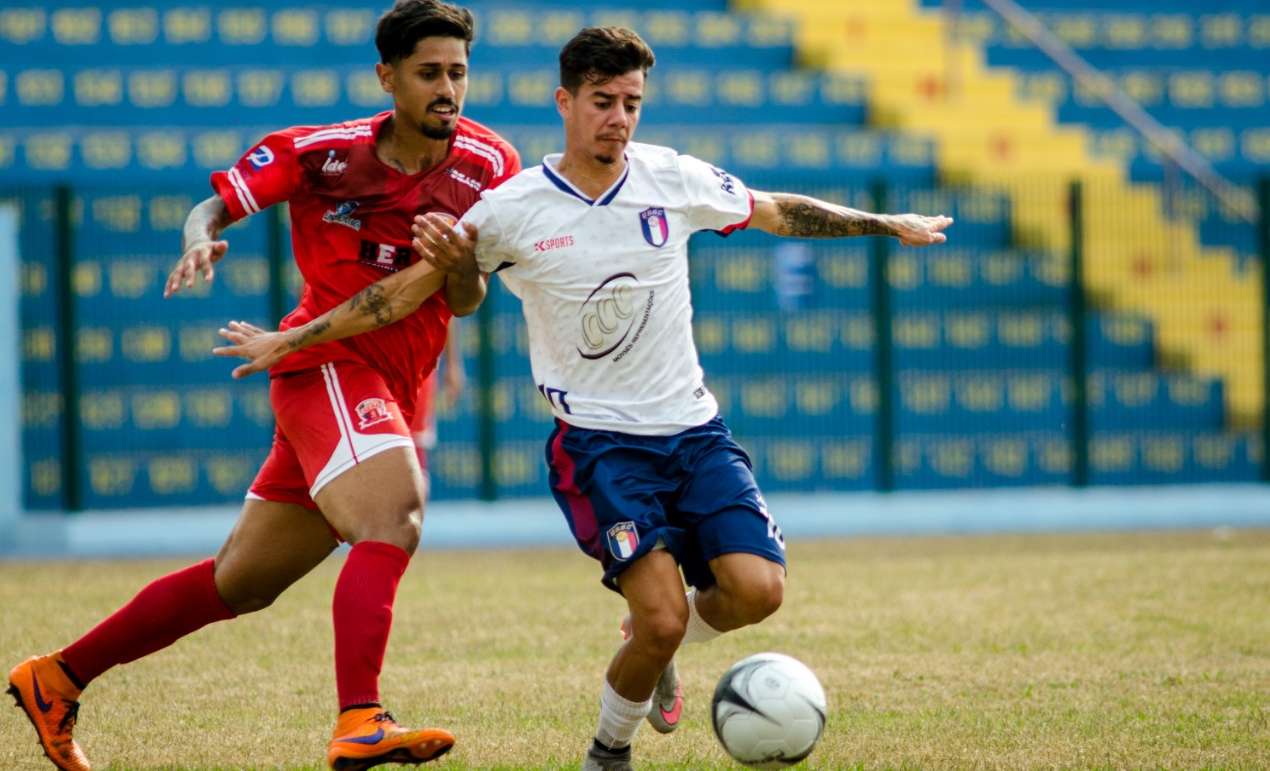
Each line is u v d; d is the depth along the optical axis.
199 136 66.12
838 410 63.09
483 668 26.16
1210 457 65.56
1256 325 69.12
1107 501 60.91
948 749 19.88
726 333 62.88
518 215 18.28
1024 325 66.44
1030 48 81.75
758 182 59.84
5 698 24.08
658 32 76.31
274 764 19.36
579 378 18.64
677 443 18.53
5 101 67.56
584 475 18.45
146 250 61.09
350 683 17.50
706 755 20.03
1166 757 19.31
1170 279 69.19
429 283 18.55
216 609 19.67
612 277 18.27
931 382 64.44
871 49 77.94
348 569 17.92
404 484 18.44
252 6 72.31
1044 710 22.34
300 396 19.17
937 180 72.12
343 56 72.62
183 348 60.03
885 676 25.05
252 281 61.00
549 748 20.19
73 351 55.06
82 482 55.53
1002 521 56.41
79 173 65.00
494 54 73.38
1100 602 33.16
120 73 68.50
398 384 19.91
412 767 19.23
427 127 18.95
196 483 58.56
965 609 32.28
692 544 18.84
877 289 60.66
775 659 18.39
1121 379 66.25
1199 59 84.44
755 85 74.50
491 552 47.53
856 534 53.03
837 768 18.83
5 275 51.00
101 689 24.45
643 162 18.66
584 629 30.34
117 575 40.62
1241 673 25.20
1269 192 63.34
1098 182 72.12
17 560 46.28
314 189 19.56
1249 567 39.31
